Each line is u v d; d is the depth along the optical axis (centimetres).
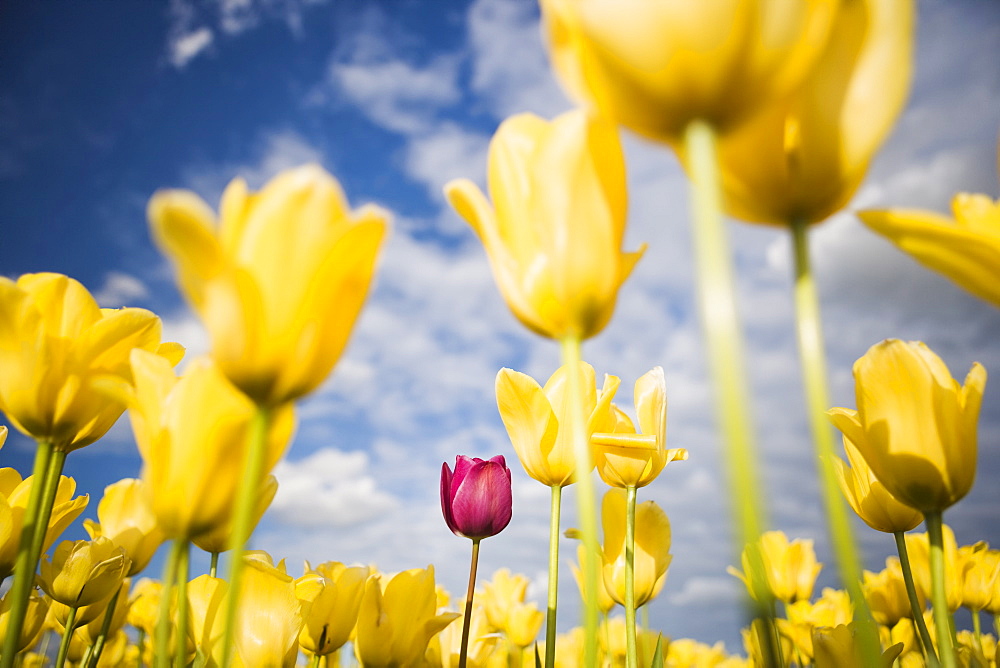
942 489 25
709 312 15
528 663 72
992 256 17
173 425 23
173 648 41
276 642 34
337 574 44
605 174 22
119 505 43
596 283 22
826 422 17
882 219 18
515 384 39
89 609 41
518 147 25
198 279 18
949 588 48
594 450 42
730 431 15
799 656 60
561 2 18
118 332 31
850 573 17
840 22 19
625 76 17
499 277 24
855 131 18
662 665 43
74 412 30
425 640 41
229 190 20
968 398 26
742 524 15
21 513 36
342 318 20
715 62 16
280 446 25
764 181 19
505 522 45
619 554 46
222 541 37
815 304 19
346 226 19
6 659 27
